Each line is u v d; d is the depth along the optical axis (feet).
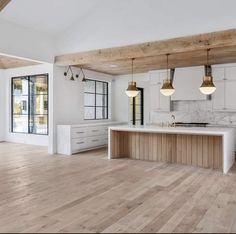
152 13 18.45
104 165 18.54
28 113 29.50
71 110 25.66
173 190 12.75
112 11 20.13
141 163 19.31
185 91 24.50
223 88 23.35
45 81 27.81
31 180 14.49
